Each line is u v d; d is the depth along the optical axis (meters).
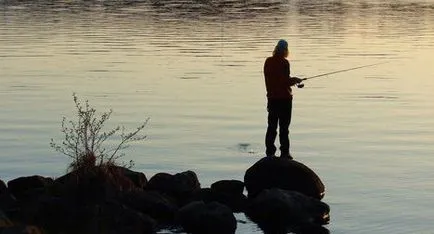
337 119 35.25
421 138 31.17
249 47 64.00
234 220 20.03
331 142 30.33
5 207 20.62
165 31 75.44
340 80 48.00
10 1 110.62
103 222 19.78
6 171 25.17
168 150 28.66
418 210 21.42
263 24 84.19
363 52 62.06
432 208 21.61
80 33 71.88
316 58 57.84
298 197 21.33
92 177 20.95
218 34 73.62
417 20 90.44
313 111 37.38
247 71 51.03
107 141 30.00
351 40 70.75
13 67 51.19
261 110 37.44
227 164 26.64
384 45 67.00
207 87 44.47
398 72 51.59
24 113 35.88
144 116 35.50
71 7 102.19
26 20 83.94
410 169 25.98
